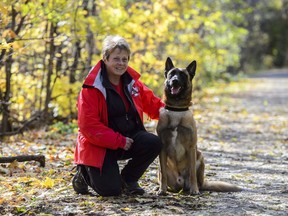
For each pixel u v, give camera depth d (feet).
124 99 16.90
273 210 15.47
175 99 17.12
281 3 180.14
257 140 31.22
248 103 58.59
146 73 35.40
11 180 18.60
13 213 14.85
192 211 15.19
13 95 34.86
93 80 16.25
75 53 35.55
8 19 25.09
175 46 44.75
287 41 218.38
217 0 51.75
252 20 135.44
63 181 18.57
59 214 14.71
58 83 33.45
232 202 16.31
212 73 73.87
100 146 16.01
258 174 21.08
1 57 27.37
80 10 30.53
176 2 38.29
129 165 17.12
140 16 31.53
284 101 62.03
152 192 17.54
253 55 184.34
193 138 17.13
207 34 56.03
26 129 33.63
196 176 17.72
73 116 36.58
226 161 23.99
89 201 16.11
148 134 16.79
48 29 33.76
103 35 31.48
